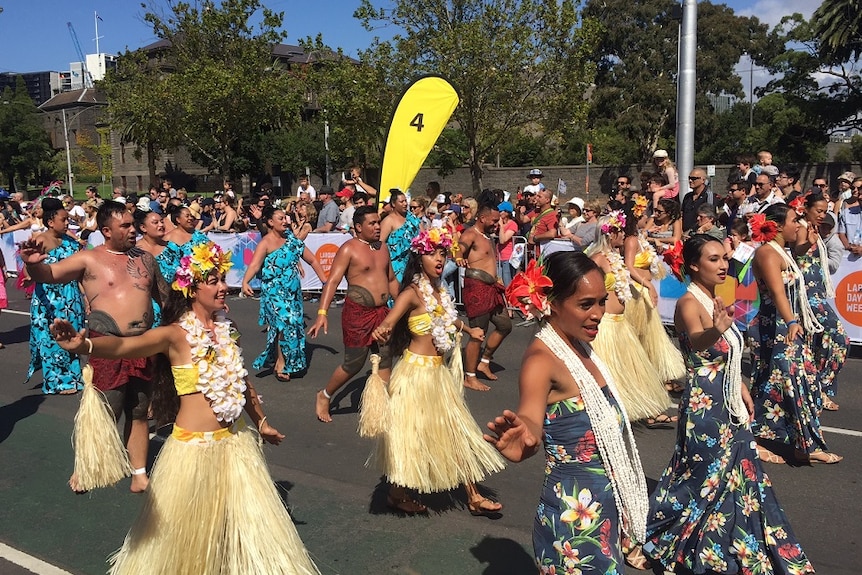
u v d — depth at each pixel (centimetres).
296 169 4344
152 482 356
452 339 480
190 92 3055
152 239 749
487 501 485
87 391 473
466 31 2164
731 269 881
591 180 3344
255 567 348
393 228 923
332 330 1116
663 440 622
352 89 2353
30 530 472
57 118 7756
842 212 1098
